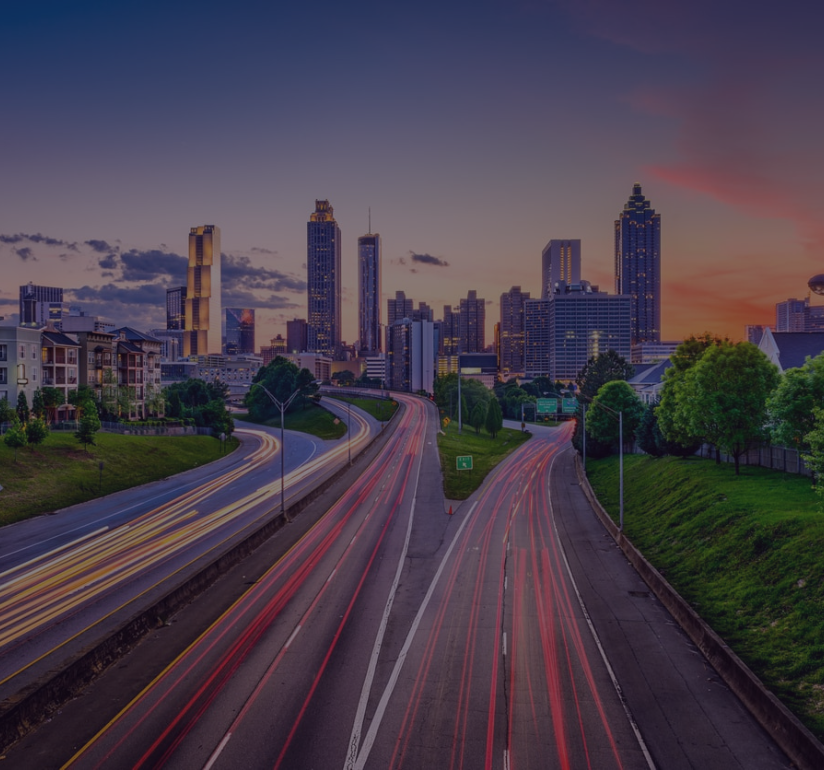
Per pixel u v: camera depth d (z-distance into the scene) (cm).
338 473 7606
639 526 4981
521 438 13550
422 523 5309
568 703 2241
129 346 12019
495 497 6638
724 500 4488
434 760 1878
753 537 3638
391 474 7894
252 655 2617
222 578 3716
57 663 2586
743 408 4981
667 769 1856
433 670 2495
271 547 4459
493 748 1948
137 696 2253
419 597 3403
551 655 2653
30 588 3544
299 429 13812
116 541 4616
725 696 2311
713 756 1927
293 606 3234
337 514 5650
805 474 4853
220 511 5719
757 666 2497
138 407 11769
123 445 8350
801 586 2983
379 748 1936
